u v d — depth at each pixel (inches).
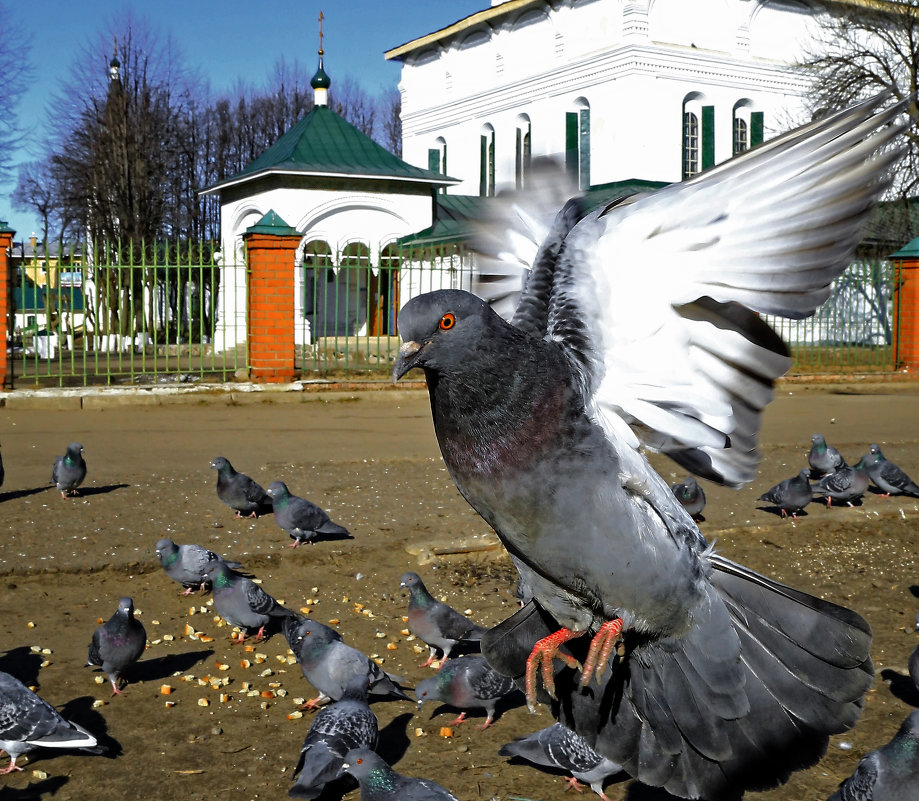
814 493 383.2
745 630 129.9
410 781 159.2
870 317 1058.7
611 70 1289.4
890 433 589.3
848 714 125.9
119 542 319.6
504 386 119.2
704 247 123.8
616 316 127.0
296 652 211.5
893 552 336.2
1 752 190.7
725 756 129.4
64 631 255.1
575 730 138.6
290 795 163.8
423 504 378.9
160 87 1815.9
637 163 1280.8
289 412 671.8
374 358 970.7
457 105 1577.3
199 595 286.7
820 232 119.5
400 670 236.1
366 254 1226.6
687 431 128.5
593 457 122.0
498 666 142.4
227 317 1258.0
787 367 128.2
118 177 1636.3
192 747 194.9
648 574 123.8
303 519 314.8
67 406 677.3
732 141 1357.0
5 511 359.9
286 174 1165.1
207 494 394.9
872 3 1230.9
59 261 717.9
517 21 1451.8
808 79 1353.3
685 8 1309.1
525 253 155.5
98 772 183.8
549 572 128.1
